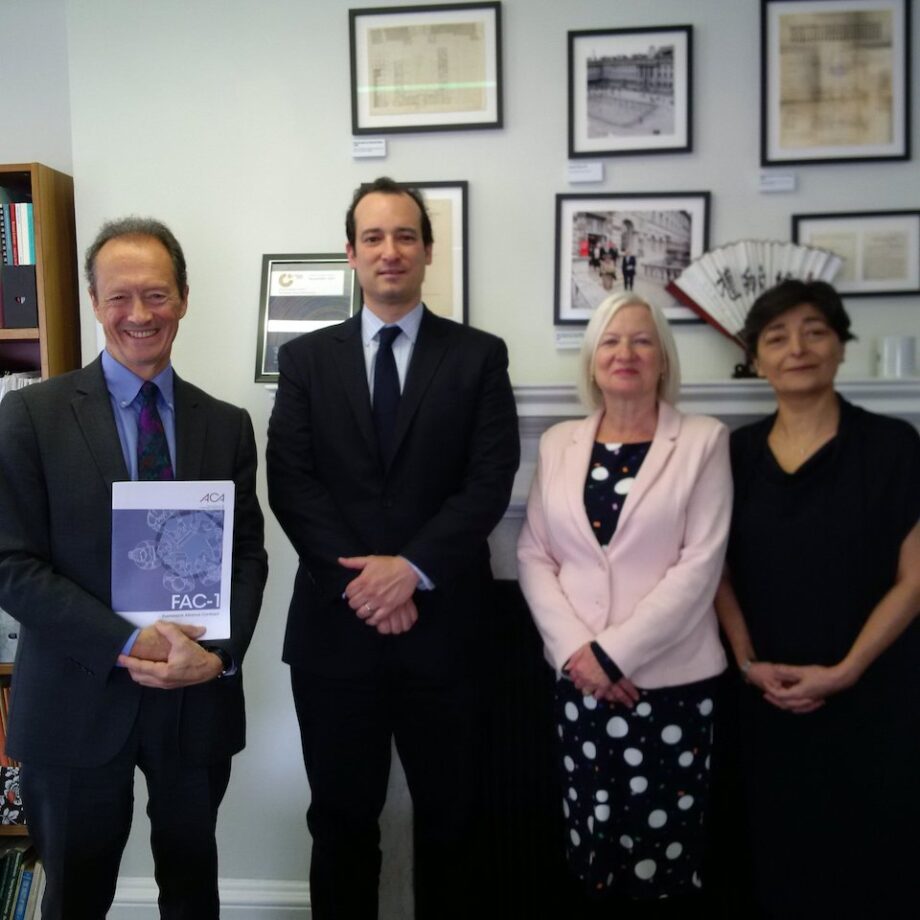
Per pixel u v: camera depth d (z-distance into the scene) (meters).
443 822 1.55
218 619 1.28
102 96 1.94
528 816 1.89
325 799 1.53
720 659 1.47
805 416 1.50
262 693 1.96
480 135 1.91
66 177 1.98
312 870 1.58
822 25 1.85
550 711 1.87
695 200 1.88
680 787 1.44
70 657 1.20
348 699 1.49
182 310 1.33
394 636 1.46
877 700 1.43
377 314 1.53
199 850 1.34
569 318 1.91
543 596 1.48
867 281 1.88
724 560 1.52
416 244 1.50
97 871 1.30
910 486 1.41
